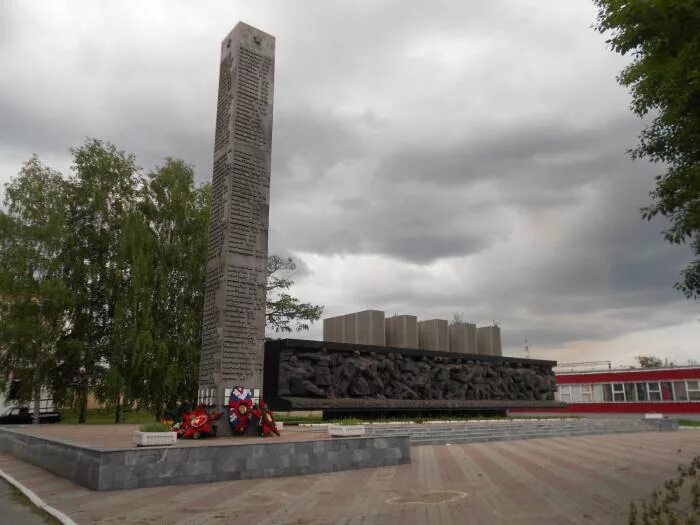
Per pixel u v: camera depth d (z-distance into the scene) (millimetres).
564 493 10188
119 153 35844
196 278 35469
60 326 31875
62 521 8164
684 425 36219
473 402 33469
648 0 7438
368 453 14328
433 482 11828
